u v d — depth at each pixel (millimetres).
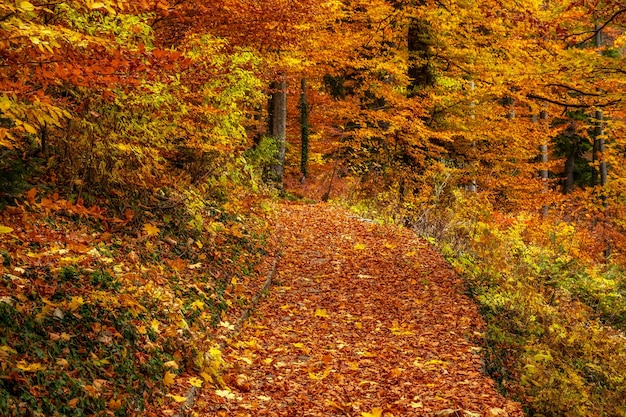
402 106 17969
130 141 8078
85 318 5715
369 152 21094
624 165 21766
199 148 10570
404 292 11281
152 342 6305
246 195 13875
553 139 33719
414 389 7094
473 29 18875
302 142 28047
